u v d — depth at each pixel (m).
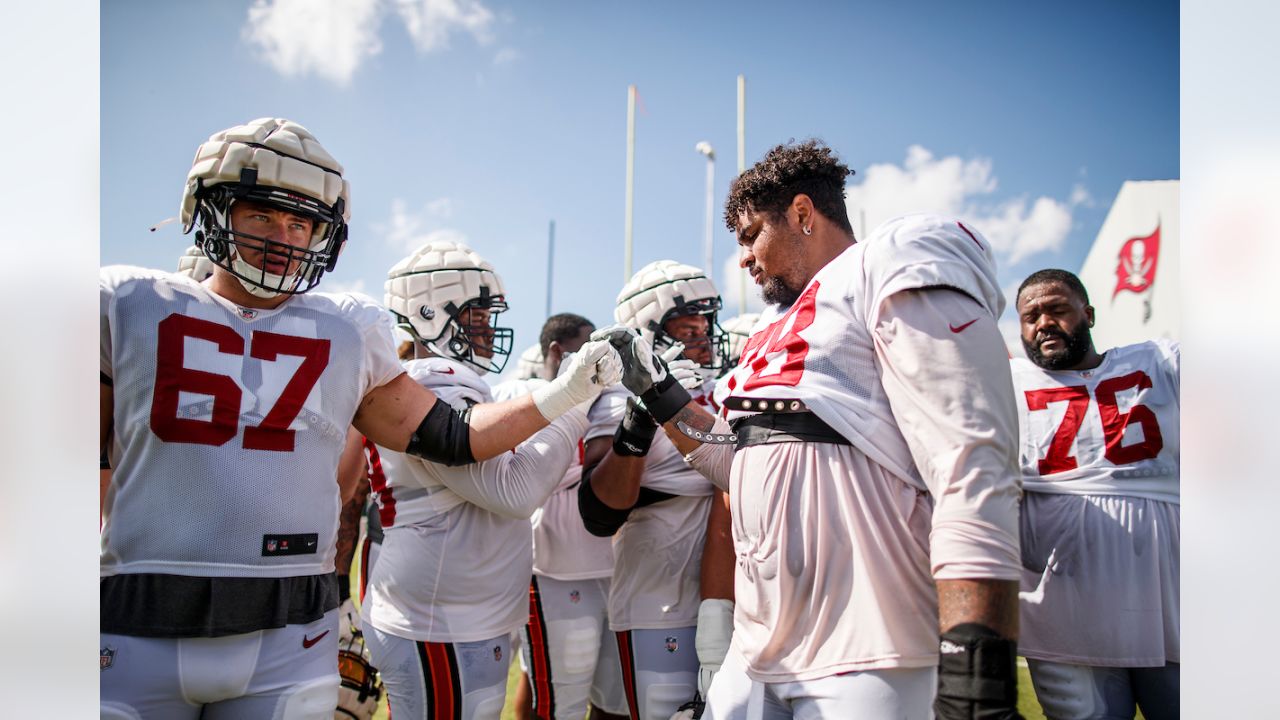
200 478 1.49
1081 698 2.14
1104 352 2.37
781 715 1.43
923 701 1.29
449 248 2.63
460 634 2.08
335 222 1.73
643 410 2.20
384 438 1.89
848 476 1.35
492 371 2.78
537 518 2.83
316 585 1.62
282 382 1.59
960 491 1.17
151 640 1.44
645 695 2.44
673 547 2.47
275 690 1.53
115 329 1.50
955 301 1.24
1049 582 2.19
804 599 1.37
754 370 1.52
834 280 1.43
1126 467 2.18
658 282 2.86
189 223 1.72
